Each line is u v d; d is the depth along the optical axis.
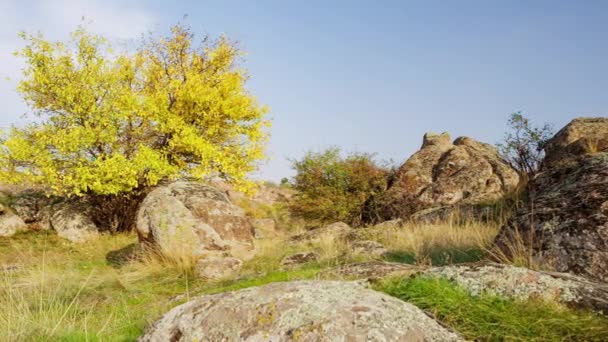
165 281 11.43
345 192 25.28
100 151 20.02
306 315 3.33
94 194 20.48
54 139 18.45
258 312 3.49
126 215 21.06
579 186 7.67
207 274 11.61
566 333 3.60
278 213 31.64
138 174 19.98
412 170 24.44
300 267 10.71
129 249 16.45
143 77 22.56
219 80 23.25
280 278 8.67
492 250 7.92
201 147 20.77
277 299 3.57
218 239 13.20
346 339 3.10
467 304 4.06
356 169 25.28
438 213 16.38
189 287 10.73
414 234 12.34
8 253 16.50
